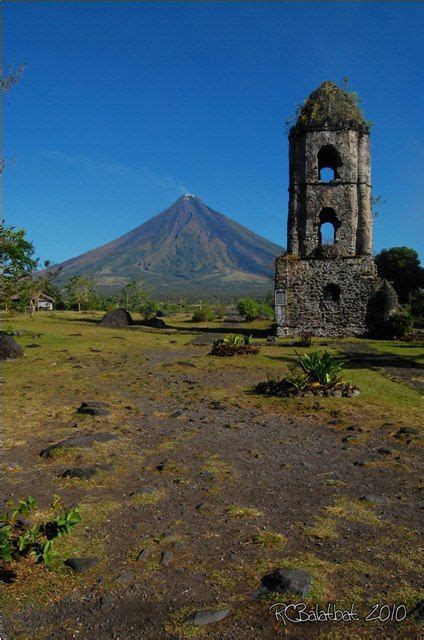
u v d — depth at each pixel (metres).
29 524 5.06
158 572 4.33
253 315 47.75
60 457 7.17
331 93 32.47
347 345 26.06
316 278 31.55
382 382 14.39
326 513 5.61
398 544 4.93
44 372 14.78
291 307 31.59
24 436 8.26
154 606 3.87
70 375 14.45
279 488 6.36
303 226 31.89
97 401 10.74
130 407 10.62
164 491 6.15
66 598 3.96
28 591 4.03
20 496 5.85
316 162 31.83
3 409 10.02
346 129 31.62
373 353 22.36
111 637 3.52
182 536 4.97
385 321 30.67
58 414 9.69
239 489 6.29
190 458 7.45
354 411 10.75
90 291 73.50
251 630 3.62
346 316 31.28
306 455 7.78
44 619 3.71
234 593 4.05
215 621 3.70
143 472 6.82
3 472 6.61
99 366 16.42
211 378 14.84
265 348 23.83
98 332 29.08
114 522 5.26
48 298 66.50
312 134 31.78
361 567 4.46
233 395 12.29
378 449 8.09
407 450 8.13
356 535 5.11
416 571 4.43
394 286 59.56
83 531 5.03
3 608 3.82
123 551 4.66
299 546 4.84
